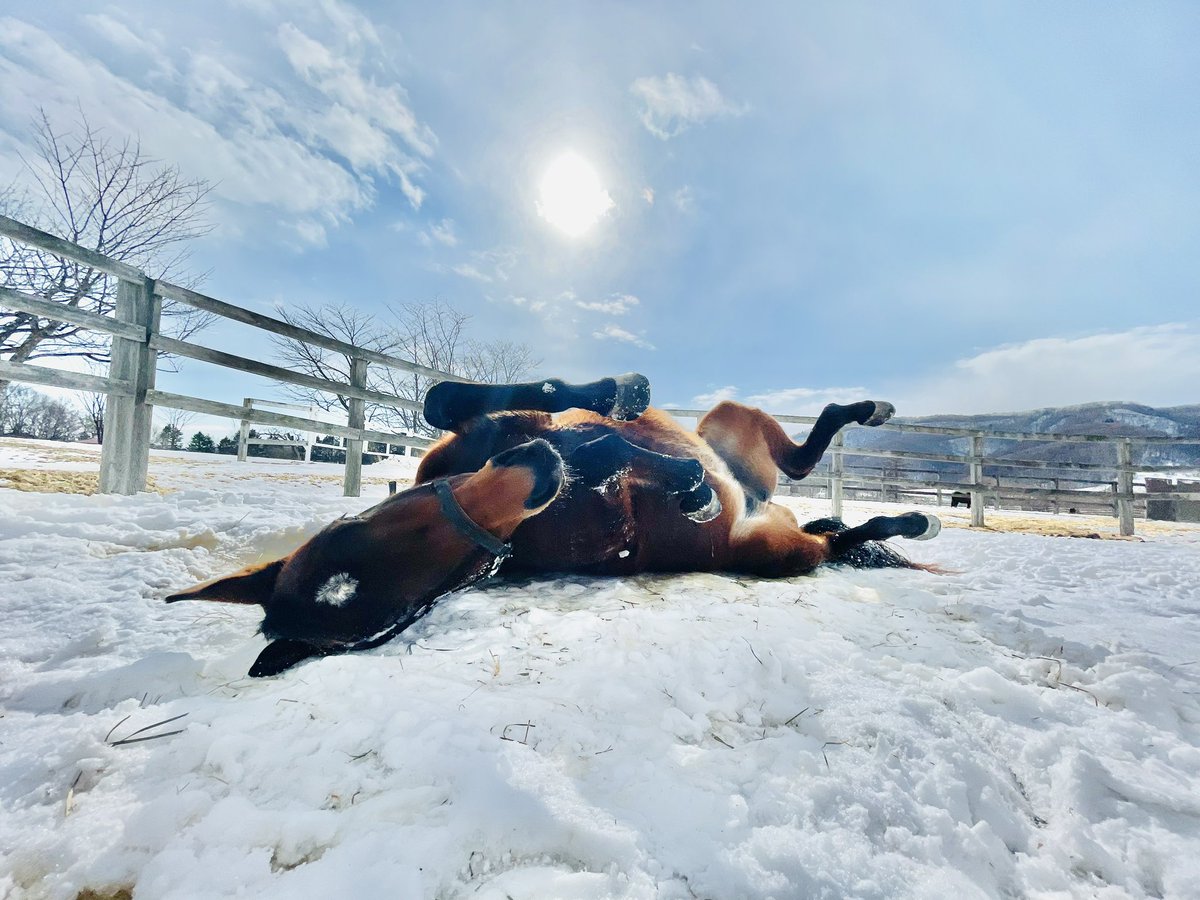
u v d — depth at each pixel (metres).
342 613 1.92
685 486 2.65
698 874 1.06
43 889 1.01
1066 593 3.29
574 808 1.18
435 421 2.73
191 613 2.27
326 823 1.14
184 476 6.72
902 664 1.95
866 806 1.25
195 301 4.55
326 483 7.61
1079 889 1.12
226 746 1.32
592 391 2.77
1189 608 2.97
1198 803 1.32
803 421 8.03
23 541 2.81
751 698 1.70
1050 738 1.55
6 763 1.28
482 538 2.04
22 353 11.21
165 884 1.00
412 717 1.44
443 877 1.04
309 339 5.48
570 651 1.96
